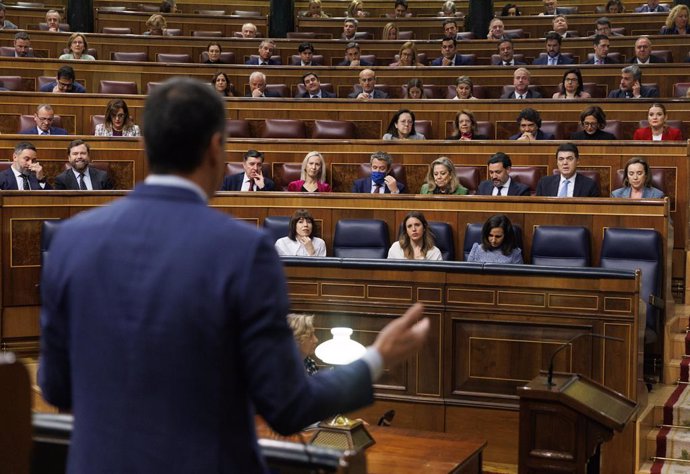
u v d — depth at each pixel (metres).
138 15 11.58
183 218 1.38
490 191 6.23
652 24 11.14
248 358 1.33
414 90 8.33
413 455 3.27
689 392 4.95
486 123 7.58
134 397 1.33
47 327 1.43
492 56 9.70
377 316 4.57
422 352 4.50
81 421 1.37
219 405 1.34
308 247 5.61
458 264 4.43
